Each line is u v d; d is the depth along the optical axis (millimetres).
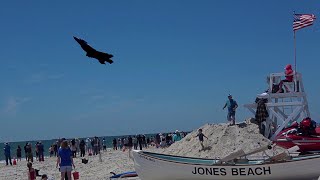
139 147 55594
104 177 25781
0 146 155250
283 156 18156
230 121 27469
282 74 27547
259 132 26391
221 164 18141
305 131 23391
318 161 17781
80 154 47531
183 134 48156
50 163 41656
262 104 26938
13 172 35219
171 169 18688
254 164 17906
